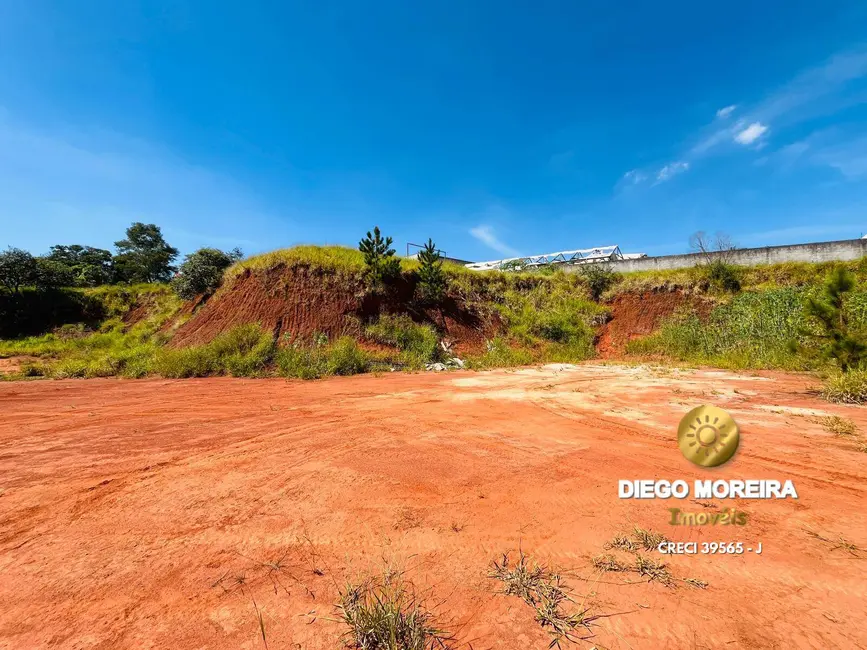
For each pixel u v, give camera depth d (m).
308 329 14.54
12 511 3.26
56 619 2.01
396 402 7.65
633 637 1.80
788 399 7.15
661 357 15.88
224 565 2.46
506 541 2.68
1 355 16.72
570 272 23.14
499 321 18.39
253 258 17.62
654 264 23.09
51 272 21.95
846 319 8.10
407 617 1.87
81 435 5.50
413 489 3.56
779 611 1.95
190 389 9.46
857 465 3.87
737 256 20.89
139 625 1.95
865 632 1.79
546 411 6.73
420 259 17.64
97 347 17.88
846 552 2.45
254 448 4.86
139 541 2.77
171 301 21.73
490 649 1.75
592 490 3.48
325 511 3.17
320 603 2.09
